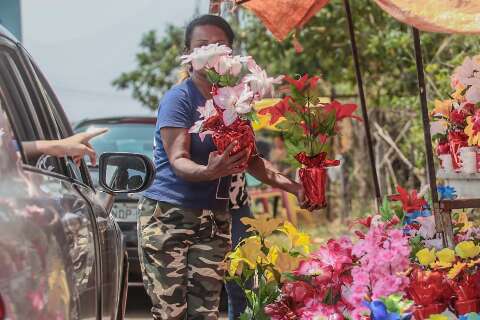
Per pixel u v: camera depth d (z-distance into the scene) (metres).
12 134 3.83
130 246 8.86
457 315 4.70
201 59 4.91
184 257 5.25
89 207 4.38
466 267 4.72
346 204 17.45
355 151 17.31
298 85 5.16
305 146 5.24
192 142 5.21
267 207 18.23
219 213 5.30
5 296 3.10
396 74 14.80
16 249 3.22
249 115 4.96
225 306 9.33
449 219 5.05
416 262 5.16
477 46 11.91
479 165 5.77
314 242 5.32
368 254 4.58
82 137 4.57
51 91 5.46
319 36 15.20
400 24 14.27
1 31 4.87
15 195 3.40
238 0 5.50
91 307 4.14
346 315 4.70
